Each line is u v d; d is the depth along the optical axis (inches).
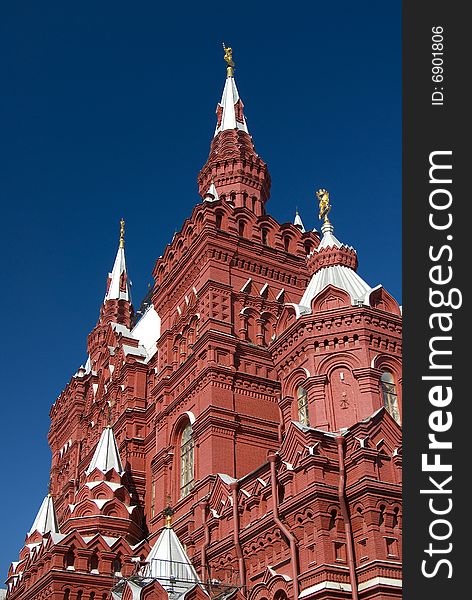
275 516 1162.6
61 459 2518.5
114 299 2687.0
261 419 1596.9
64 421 2571.4
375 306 1441.9
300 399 1422.2
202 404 1584.6
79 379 2507.4
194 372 1670.8
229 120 2239.2
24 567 1755.7
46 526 1939.0
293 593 1078.4
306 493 1102.4
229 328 1672.0
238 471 1509.6
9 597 1766.7
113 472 1731.1
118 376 2110.0
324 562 1046.4
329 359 1382.9
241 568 1235.9
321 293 1449.3
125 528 1614.2
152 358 2027.6
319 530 1072.8
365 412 1311.5
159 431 1756.9
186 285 1852.9
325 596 1016.9
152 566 1218.6
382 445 1130.0
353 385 1349.7
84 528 1589.6
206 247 1759.4
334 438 1163.3
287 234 1945.1
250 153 2158.0
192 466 1601.9
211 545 1336.1
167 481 1660.9
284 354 1473.9
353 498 1089.4
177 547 1262.3
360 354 1370.6
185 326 1798.7
